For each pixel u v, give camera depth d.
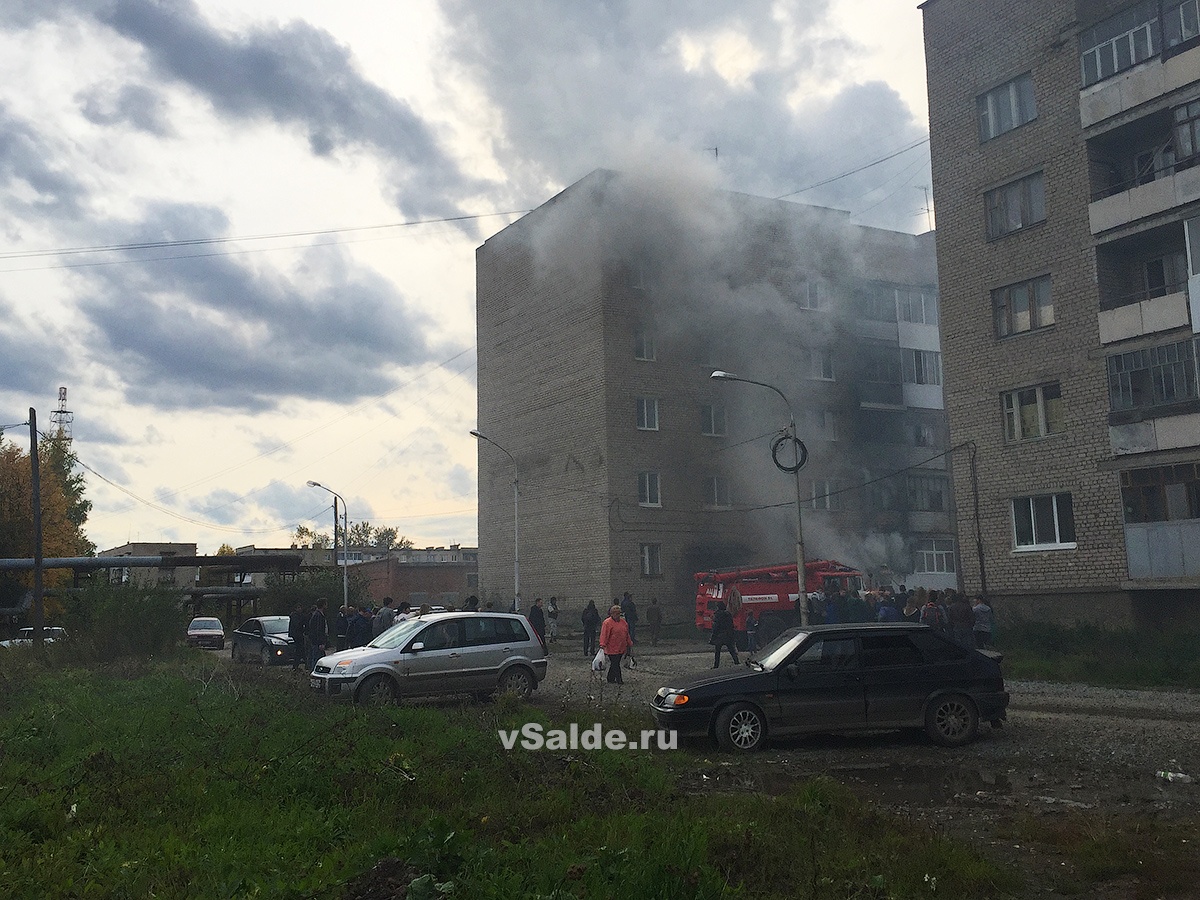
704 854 5.73
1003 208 28.30
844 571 34.38
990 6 28.88
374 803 7.66
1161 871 5.99
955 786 9.37
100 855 6.17
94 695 16.45
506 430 49.81
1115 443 24.69
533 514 47.31
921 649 12.03
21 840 6.52
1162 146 25.06
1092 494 25.14
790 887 5.65
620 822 6.77
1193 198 23.27
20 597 49.25
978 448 28.30
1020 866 6.41
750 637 29.67
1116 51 25.33
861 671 11.77
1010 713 14.88
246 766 8.95
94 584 28.62
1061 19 26.81
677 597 43.06
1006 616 26.22
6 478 52.00
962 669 11.95
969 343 28.84
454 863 5.49
